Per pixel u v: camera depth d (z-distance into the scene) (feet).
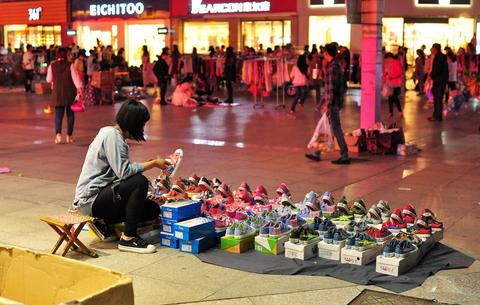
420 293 16.25
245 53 85.35
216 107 67.26
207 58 85.05
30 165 34.32
